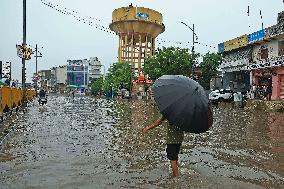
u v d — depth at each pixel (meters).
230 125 15.24
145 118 18.75
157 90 5.82
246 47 42.38
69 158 7.45
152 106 34.12
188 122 5.44
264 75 37.28
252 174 6.22
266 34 36.56
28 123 15.17
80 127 13.87
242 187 5.33
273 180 5.82
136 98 63.69
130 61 73.31
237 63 43.47
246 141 10.32
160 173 6.19
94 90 108.81
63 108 29.30
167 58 42.28
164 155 7.91
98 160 7.27
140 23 69.88
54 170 6.32
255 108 28.95
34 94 63.50
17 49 30.36
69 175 5.97
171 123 5.52
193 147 9.16
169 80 5.86
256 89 37.84
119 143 9.66
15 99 23.17
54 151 8.28
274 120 17.89
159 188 5.21
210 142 10.09
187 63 42.06
